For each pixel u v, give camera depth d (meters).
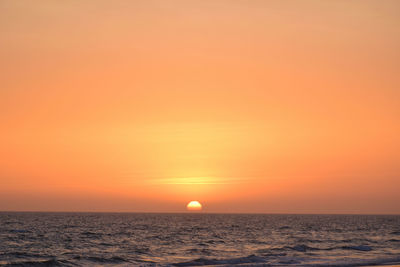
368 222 189.12
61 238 71.31
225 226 132.50
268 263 38.53
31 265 37.16
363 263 38.94
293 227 126.44
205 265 37.75
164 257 44.53
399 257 43.84
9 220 164.38
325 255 45.34
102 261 40.06
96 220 185.38
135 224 143.38
